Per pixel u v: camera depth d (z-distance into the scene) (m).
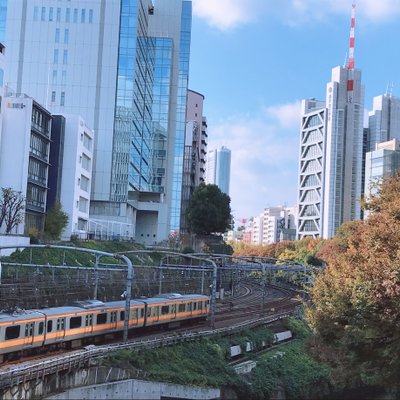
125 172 82.69
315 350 27.52
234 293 72.62
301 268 64.31
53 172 65.75
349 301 24.86
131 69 83.62
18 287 38.00
